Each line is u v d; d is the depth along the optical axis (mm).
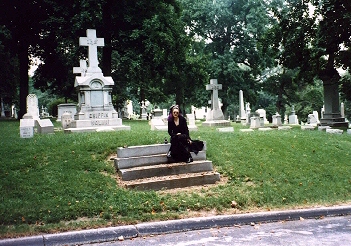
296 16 24797
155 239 5848
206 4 51344
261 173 9570
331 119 24703
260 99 74375
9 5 31000
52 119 39469
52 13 31516
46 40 34281
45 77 39812
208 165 9516
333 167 10656
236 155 10711
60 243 5504
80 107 18547
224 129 18859
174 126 9562
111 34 31703
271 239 5855
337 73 24828
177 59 33250
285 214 7156
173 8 34500
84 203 6961
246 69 54156
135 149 9469
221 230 6387
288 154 11312
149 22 29531
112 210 6754
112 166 9242
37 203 6875
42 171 8617
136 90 51781
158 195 7758
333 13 20516
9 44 33469
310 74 27062
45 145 10727
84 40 19203
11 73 40125
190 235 6074
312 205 7852
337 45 23109
